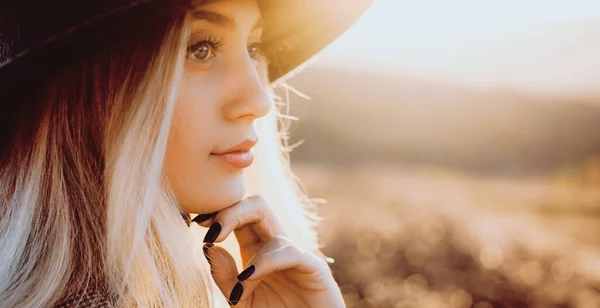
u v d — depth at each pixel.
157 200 1.29
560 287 6.29
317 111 30.03
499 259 7.05
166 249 1.30
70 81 1.30
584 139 32.25
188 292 1.33
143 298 1.26
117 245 1.22
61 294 1.24
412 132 31.61
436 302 5.55
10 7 1.15
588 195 17.73
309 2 1.65
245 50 1.35
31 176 1.29
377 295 5.64
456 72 45.31
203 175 1.33
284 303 1.56
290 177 2.06
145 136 1.24
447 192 16.52
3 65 1.16
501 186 20.47
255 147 1.88
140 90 1.25
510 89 41.25
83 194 1.30
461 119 33.41
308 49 1.78
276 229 1.53
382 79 36.78
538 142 31.91
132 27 1.21
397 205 12.16
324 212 10.24
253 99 1.32
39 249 1.27
